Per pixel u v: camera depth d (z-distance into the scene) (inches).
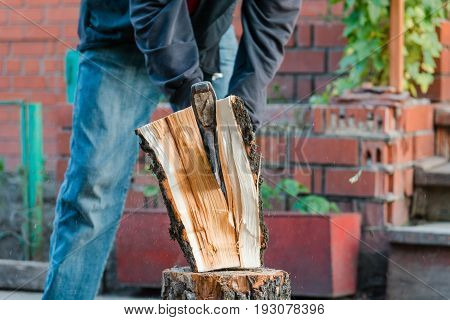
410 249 267.3
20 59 370.6
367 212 272.7
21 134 321.4
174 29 184.2
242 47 195.5
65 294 221.0
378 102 275.1
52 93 367.2
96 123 214.5
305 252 266.2
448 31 295.9
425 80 291.4
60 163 308.5
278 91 315.9
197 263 165.9
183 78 184.2
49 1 365.1
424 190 280.5
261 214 169.0
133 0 185.9
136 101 216.5
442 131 292.2
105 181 217.0
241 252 168.2
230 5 197.3
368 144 273.1
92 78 214.2
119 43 212.1
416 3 288.8
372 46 290.7
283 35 194.1
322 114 278.8
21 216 314.7
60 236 219.9
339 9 313.7
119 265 273.4
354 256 269.4
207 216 167.2
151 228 269.4
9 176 327.3
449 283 263.1
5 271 288.2
